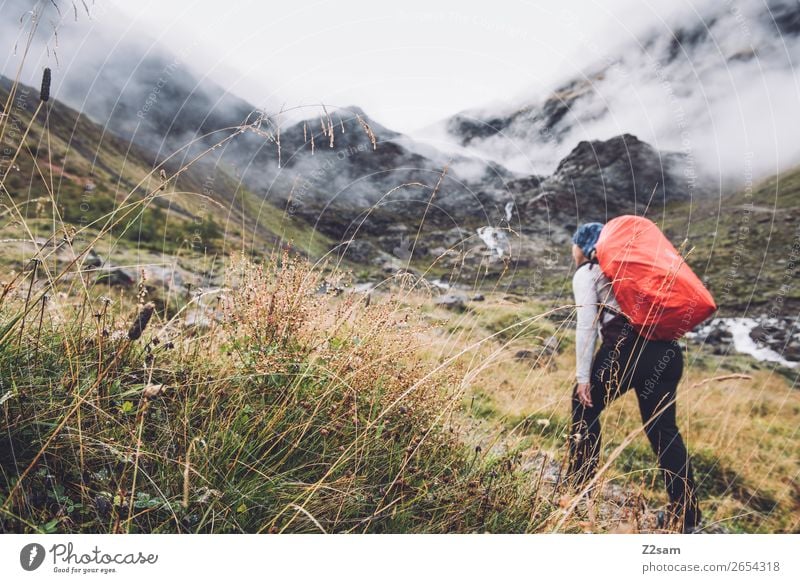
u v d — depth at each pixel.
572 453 2.68
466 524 1.95
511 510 2.10
